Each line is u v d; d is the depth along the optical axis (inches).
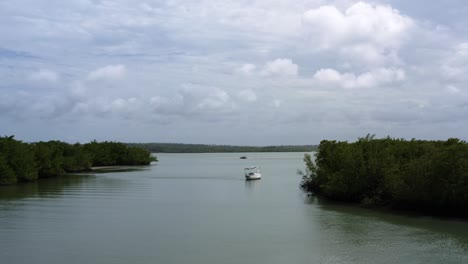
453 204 2139.5
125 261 1422.2
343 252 1526.8
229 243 1660.9
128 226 1998.0
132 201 2923.2
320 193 3289.9
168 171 6766.7
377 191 2628.0
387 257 1460.4
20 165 4284.0
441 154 2154.3
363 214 2331.4
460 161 2092.8
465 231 1843.0
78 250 1553.9
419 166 2241.6
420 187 2223.2
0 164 3976.4
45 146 5295.3
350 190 2760.8
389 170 2484.0
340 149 3038.9
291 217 2250.2
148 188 3870.6
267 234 1828.2
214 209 2556.6
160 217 2253.9
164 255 1492.4
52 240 1706.4
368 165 2687.0
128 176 5482.3
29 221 2108.8
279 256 1482.5
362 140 3142.2
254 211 2468.0
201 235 1807.3
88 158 6432.1
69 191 3538.4
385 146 2962.6
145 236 1785.2
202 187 4023.1
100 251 1541.6
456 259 1430.9
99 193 3405.5
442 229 1888.5
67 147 6063.0
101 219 2177.7
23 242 1673.2
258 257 1470.2
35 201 2869.1
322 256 1477.6
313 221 2122.3
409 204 2394.2
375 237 1752.0
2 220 2128.4
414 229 1897.1
